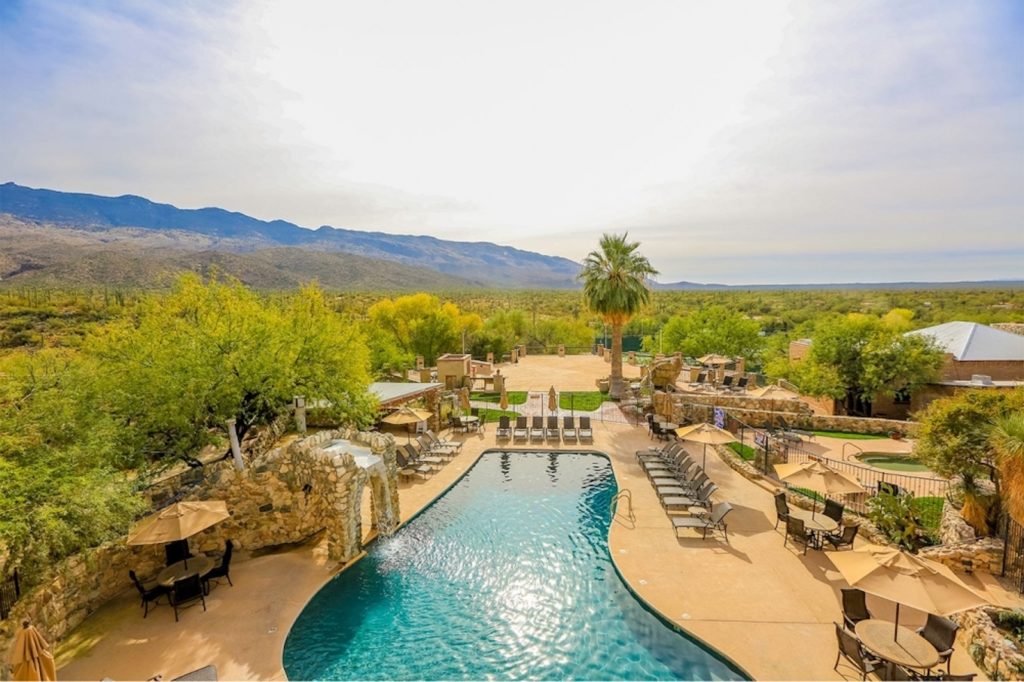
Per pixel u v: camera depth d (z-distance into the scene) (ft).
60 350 47.09
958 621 30.35
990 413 39.91
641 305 97.25
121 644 31.14
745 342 146.20
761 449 61.77
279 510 43.24
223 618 33.65
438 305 195.11
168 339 49.49
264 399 56.24
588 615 34.37
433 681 28.81
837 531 41.91
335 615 34.83
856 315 95.04
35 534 30.07
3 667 27.73
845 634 27.32
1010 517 35.60
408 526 47.34
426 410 76.74
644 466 60.03
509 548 43.34
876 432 75.25
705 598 34.94
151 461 49.34
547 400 97.86
